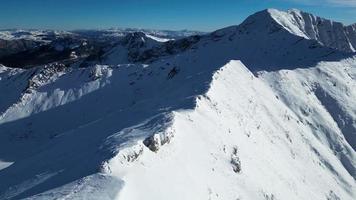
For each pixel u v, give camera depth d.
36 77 142.62
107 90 127.31
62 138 72.62
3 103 138.88
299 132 85.06
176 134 44.56
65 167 42.28
